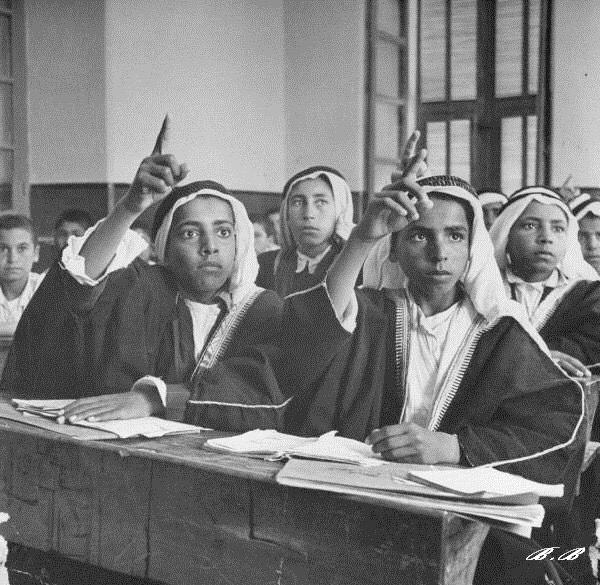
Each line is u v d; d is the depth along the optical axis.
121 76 3.97
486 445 2.04
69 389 2.61
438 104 5.52
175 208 2.65
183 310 2.64
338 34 4.29
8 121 4.10
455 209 2.30
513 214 3.04
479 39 5.39
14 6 4.08
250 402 2.35
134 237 2.64
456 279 2.31
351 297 2.30
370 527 1.59
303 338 2.35
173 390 2.42
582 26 4.82
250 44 4.01
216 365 2.43
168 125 2.48
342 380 2.36
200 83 3.90
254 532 1.73
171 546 1.83
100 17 3.96
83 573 2.10
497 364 2.24
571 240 3.07
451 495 1.58
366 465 1.79
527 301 3.05
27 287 3.69
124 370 2.62
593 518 2.73
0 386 2.69
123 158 4.00
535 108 5.26
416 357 2.34
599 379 2.66
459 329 2.32
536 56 5.25
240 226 2.68
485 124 5.44
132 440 1.99
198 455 1.86
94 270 2.50
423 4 5.52
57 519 1.99
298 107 4.20
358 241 2.22
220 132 3.94
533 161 5.27
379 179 4.65
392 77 4.86
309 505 1.66
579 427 2.19
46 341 2.61
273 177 4.15
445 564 1.53
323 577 1.65
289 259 3.11
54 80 4.07
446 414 2.26
